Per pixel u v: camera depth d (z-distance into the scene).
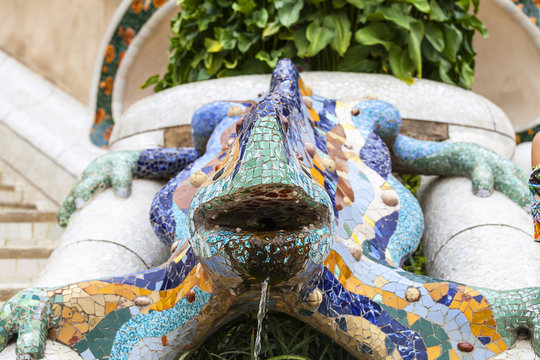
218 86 3.68
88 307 2.16
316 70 3.94
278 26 3.76
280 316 2.31
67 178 6.08
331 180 2.41
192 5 4.08
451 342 2.11
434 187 3.29
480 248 2.75
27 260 5.15
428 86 3.69
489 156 3.10
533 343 2.08
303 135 2.17
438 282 2.20
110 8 6.95
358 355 2.13
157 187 3.45
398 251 2.48
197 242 1.75
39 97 7.04
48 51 7.34
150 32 6.41
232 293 1.86
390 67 3.82
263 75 3.66
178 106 3.72
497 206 2.95
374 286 2.19
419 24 3.76
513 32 5.70
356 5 3.75
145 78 6.64
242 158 1.61
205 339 2.21
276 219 1.76
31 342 2.02
